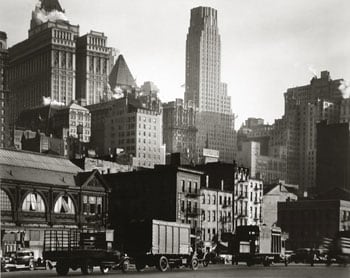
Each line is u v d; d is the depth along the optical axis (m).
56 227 93.38
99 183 102.12
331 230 172.38
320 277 56.88
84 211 99.12
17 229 87.62
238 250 86.75
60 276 54.19
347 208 176.12
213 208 137.62
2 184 86.44
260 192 156.25
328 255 96.00
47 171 95.88
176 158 133.75
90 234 60.00
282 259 98.94
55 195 94.31
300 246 176.38
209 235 135.25
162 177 123.50
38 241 90.56
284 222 180.38
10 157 93.06
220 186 146.12
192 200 127.19
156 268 69.12
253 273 62.84
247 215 149.12
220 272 63.72
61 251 57.25
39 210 92.00
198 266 78.56
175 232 68.75
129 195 126.75
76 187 97.56
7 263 69.12
